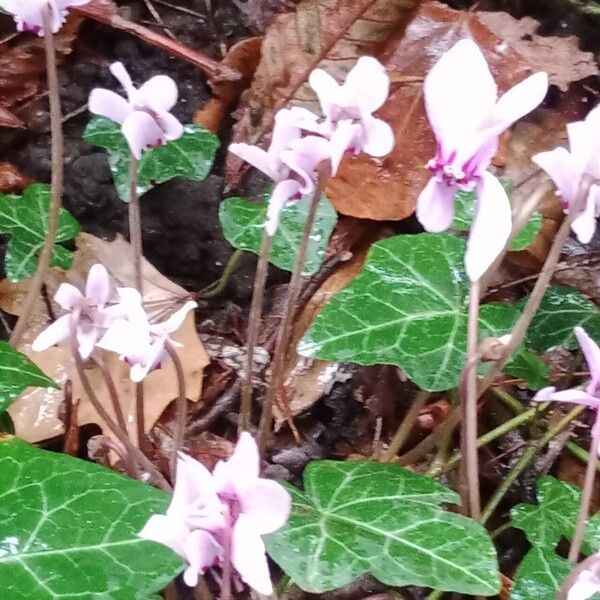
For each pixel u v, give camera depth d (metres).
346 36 0.44
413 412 0.37
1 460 0.31
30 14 0.34
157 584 0.29
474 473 0.32
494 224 0.29
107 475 0.31
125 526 0.30
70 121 0.45
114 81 0.46
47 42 0.34
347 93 0.30
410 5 0.44
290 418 0.40
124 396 0.39
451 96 0.29
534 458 0.39
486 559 0.31
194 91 0.45
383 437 0.40
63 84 0.45
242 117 0.45
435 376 0.35
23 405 0.39
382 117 0.43
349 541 0.31
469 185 0.29
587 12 0.47
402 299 0.36
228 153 0.44
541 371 0.37
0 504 0.30
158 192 0.44
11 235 0.42
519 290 0.43
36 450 0.32
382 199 0.42
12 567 0.30
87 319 0.32
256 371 0.41
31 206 0.41
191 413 0.40
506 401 0.40
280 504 0.26
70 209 0.44
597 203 0.30
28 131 0.45
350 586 0.36
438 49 0.44
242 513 0.26
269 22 0.46
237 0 0.47
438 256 0.36
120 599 0.29
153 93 0.32
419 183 0.42
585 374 0.39
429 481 0.33
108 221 0.44
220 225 0.43
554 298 0.40
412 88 0.43
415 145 0.42
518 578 0.33
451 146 0.29
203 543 0.26
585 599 0.29
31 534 0.30
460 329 0.35
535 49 0.44
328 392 0.40
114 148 0.41
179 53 0.45
